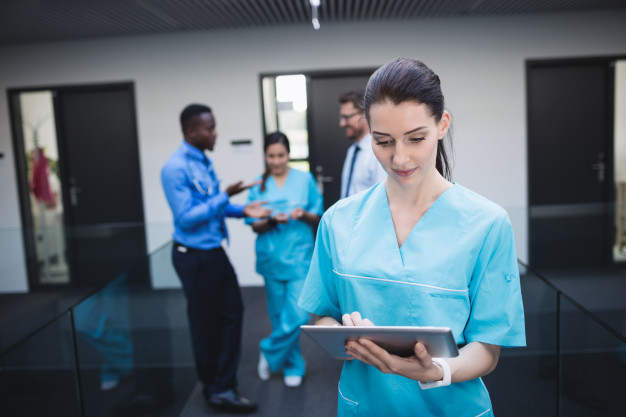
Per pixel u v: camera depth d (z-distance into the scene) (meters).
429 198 0.94
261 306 4.52
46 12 4.12
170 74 5.15
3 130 5.35
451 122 1.01
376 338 0.79
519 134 5.14
